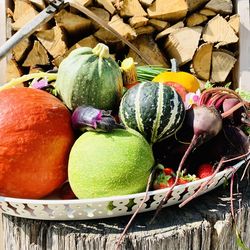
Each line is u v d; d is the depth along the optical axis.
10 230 1.27
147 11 2.53
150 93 1.19
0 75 2.59
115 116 1.30
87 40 2.53
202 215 1.25
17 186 1.17
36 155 1.16
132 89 1.21
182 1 2.51
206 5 2.56
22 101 1.18
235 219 1.25
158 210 1.17
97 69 1.24
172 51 2.58
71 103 1.26
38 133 1.16
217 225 1.23
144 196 1.12
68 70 1.25
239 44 2.56
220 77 2.58
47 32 2.55
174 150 1.24
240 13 2.55
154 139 1.21
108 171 1.11
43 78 1.47
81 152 1.13
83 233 1.18
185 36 2.55
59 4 1.97
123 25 2.49
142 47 2.56
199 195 1.30
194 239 1.20
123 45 2.55
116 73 1.27
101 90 1.25
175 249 1.19
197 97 1.29
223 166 1.28
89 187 1.12
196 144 1.19
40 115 1.17
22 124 1.15
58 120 1.19
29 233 1.24
